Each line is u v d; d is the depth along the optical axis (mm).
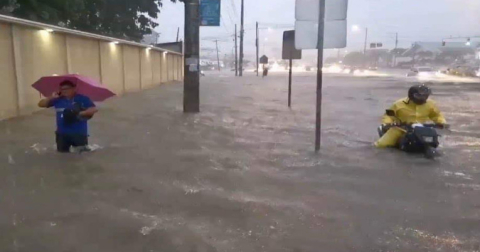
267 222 4570
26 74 12156
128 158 7246
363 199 5344
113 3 37250
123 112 13352
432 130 7684
